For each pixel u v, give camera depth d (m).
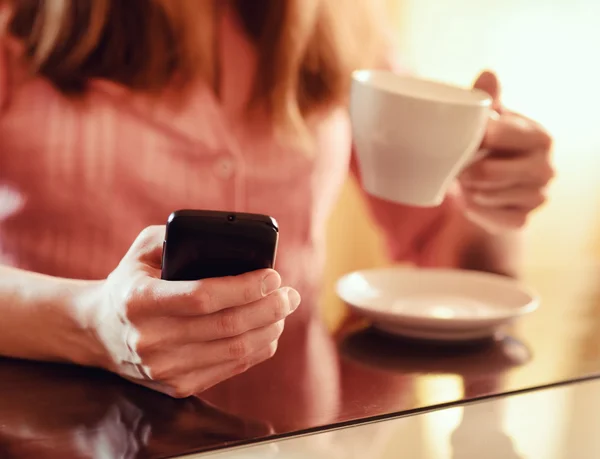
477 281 0.96
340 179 1.30
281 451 0.68
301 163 1.22
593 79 1.73
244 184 1.20
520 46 1.65
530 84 1.68
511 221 1.00
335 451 0.69
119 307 0.73
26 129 1.12
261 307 0.73
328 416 0.73
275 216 1.22
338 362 0.82
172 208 1.17
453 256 1.22
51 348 0.79
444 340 0.86
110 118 1.14
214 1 1.17
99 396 0.75
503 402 0.76
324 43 1.22
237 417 0.72
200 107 1.17
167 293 0.71
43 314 0.79
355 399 0.75
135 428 0.70
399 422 0.72
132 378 0.77
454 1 1.55
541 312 0.96
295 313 0.93
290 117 1.21
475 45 1.60
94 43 1.12
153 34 1.13
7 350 0.80
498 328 0.87
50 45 1.11
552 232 1.75
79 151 1.13
